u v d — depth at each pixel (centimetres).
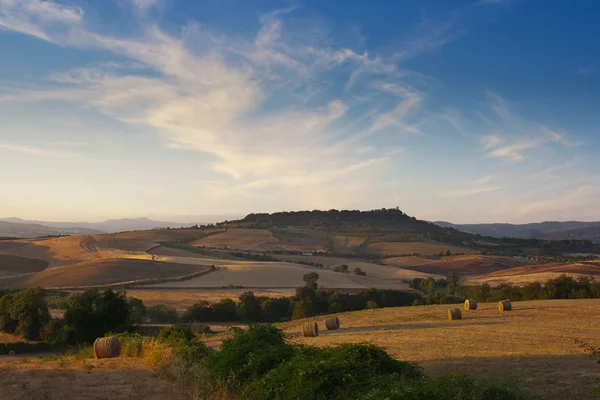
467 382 870
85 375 1423
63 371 1480
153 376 1416
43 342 4534
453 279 9919
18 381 1309
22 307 4872
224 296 7738
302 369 1002
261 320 6291
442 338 2261
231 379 1177
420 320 3256
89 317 4069
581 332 2272
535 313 3178
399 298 7088
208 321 6034
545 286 5450
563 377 1338
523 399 873
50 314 5194
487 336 2258
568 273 9544
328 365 988
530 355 1700
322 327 3253
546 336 2170
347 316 3800
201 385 1184
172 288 8488
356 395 900
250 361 1205
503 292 5647
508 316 3119
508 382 973
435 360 1678
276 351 1241
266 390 1038
